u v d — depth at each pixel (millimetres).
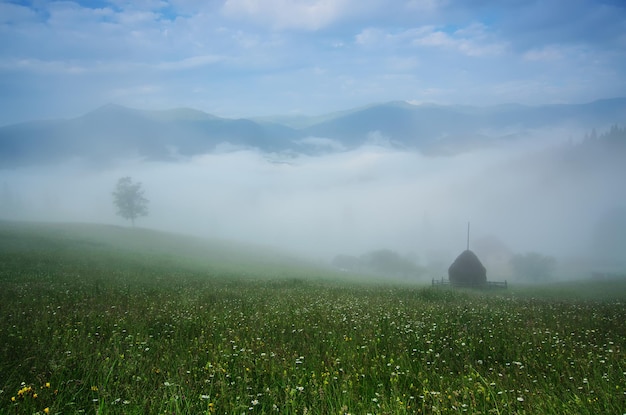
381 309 15914
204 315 13609
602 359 9016
